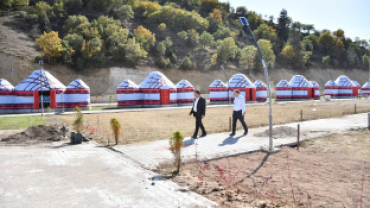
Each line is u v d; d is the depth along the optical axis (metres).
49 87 26.84
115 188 5.34
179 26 106.75
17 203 4.59
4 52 60.06
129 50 74.12
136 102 34.06
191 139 10.46
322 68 104.38
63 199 4.77
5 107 26.36
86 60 70.19
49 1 100.69
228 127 13.67
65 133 12.16
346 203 4.57
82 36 78.12
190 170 6.57
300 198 4.81
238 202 4.69
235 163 7.10
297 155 7.82
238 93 11.02
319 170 6.39
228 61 89.75
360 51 130.50
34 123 16.28
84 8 104.12
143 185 5.53
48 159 7.70
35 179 5.90
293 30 119.56
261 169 6.55
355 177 5.87
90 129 13.62
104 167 6.86
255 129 12.78
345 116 17.53
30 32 76.75
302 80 46.69
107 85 64.62
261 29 121.25
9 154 8.37
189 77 76.31
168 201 4.70
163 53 83.69
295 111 22.31
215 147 8.84
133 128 13.91
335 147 8.66
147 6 113.94
